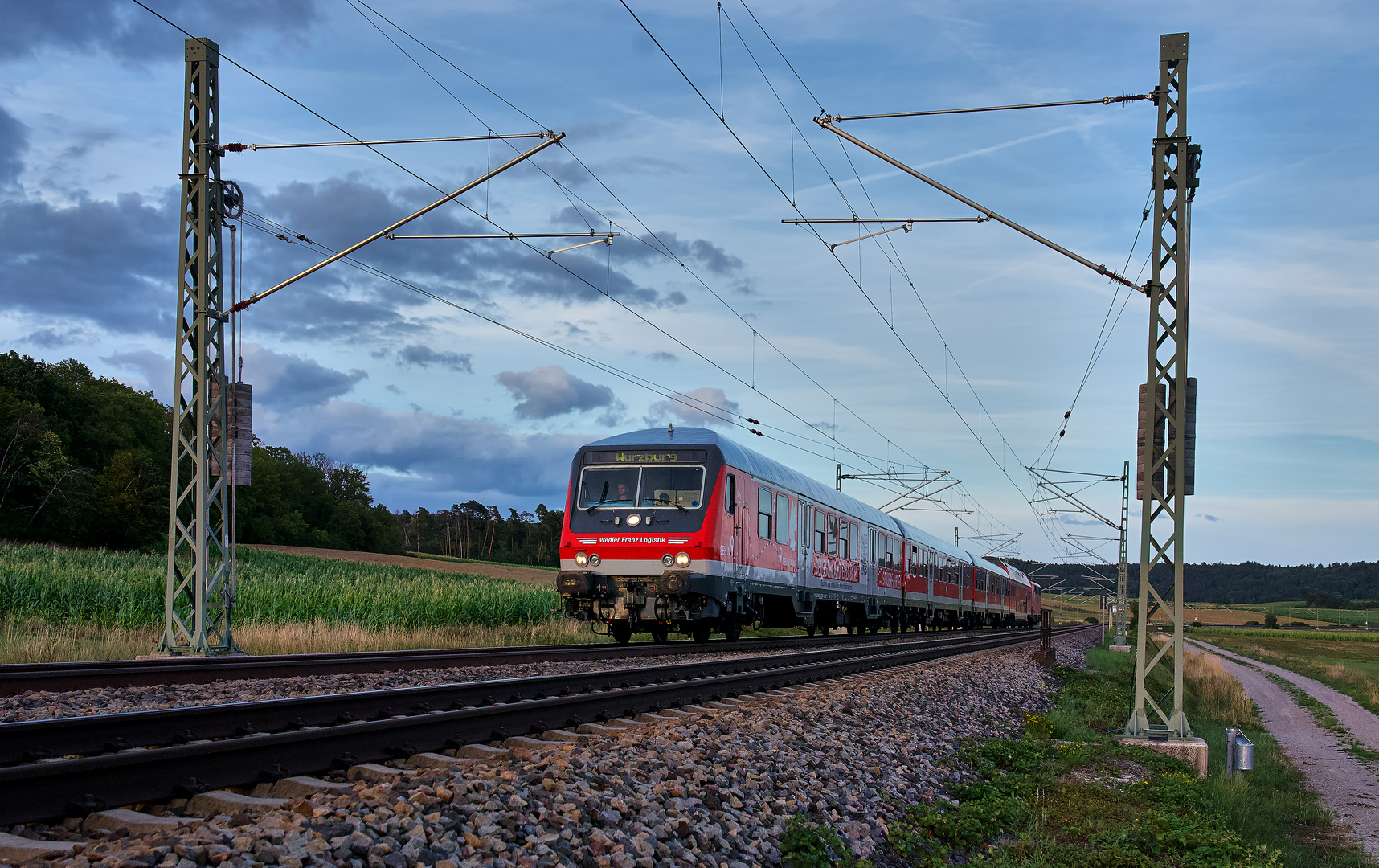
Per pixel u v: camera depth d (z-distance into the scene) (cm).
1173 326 1254
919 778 961
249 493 9275
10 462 6400
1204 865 810
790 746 902
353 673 1222
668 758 748
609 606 1816
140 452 7400
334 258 1488
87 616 1922
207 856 425
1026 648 3064
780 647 2131
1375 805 1509
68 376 7700
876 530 3048
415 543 14250
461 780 580
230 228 1456
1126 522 4588
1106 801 991
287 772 591
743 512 1933
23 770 470
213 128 1427
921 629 3834
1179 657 1286
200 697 966
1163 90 1238
